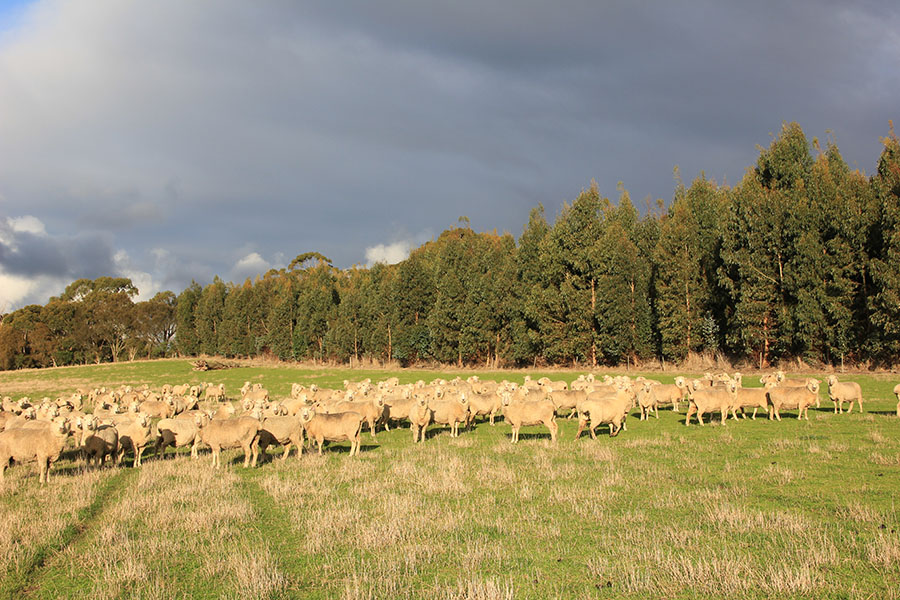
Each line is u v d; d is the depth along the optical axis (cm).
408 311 7412
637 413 2767
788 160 4791
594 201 5578
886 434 1853
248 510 1241
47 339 11438
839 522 1026
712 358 4991
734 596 772
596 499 1252
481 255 6762
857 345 4166
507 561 927
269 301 10869
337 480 1522
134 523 1198
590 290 5438
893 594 744
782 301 4472
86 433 1806
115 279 14575
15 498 1438
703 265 5200
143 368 8975
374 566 929
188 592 855
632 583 821
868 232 4116
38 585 897
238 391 5222
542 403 2033
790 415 2427
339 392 3284
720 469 1479
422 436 2159
